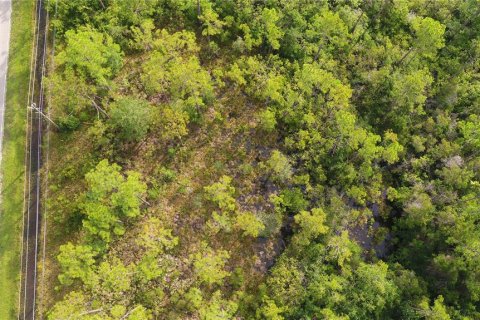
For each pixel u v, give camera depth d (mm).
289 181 63438
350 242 59500
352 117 58688
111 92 61469
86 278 51000
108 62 60469
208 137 63688
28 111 60188
